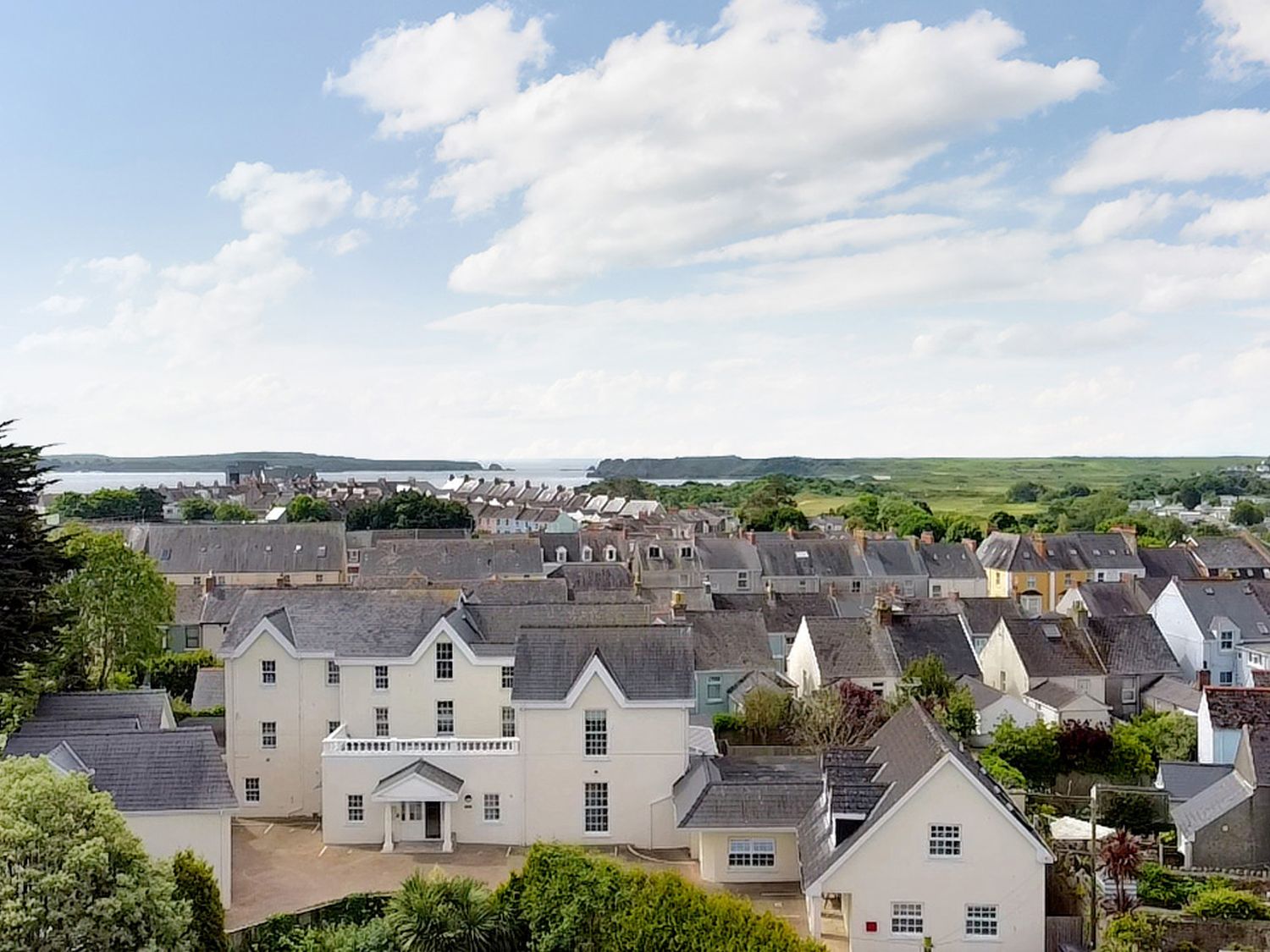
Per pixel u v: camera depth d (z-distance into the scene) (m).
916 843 40.69
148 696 57.03
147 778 46.31
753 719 71.44
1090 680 85.19
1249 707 62.81
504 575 125.50
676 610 85.12
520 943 39.25
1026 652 86.25
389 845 53.28
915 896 40.66
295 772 59.12
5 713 57.06
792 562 133.25
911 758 43.47
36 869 31.25
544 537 145.62
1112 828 52.69
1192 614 97.38
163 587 83.19
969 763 43.03
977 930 40.72
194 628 107.69
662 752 54.84
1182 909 44.50
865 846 40.78
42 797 32.62
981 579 137.00
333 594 62.31
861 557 134.62
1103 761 68.88
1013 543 139.12
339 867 51.12
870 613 95.56
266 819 58.47
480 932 38.84
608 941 37.62
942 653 82.31
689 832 53.69
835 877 40.88
